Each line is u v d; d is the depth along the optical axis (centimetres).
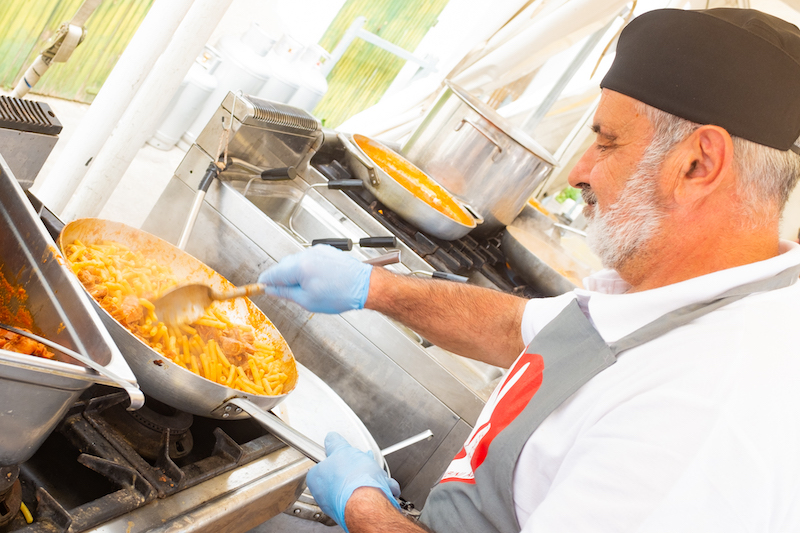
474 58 322
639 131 79
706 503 58
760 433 59
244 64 405
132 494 90
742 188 75
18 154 118
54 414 75
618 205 82
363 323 179
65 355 81
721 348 66
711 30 73
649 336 74
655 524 59
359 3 498
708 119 74
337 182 209
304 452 104
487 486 84
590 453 67
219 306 139
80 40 124
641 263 83
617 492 62
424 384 178
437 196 244
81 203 209
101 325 80
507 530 82
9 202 97
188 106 399
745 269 73
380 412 184
